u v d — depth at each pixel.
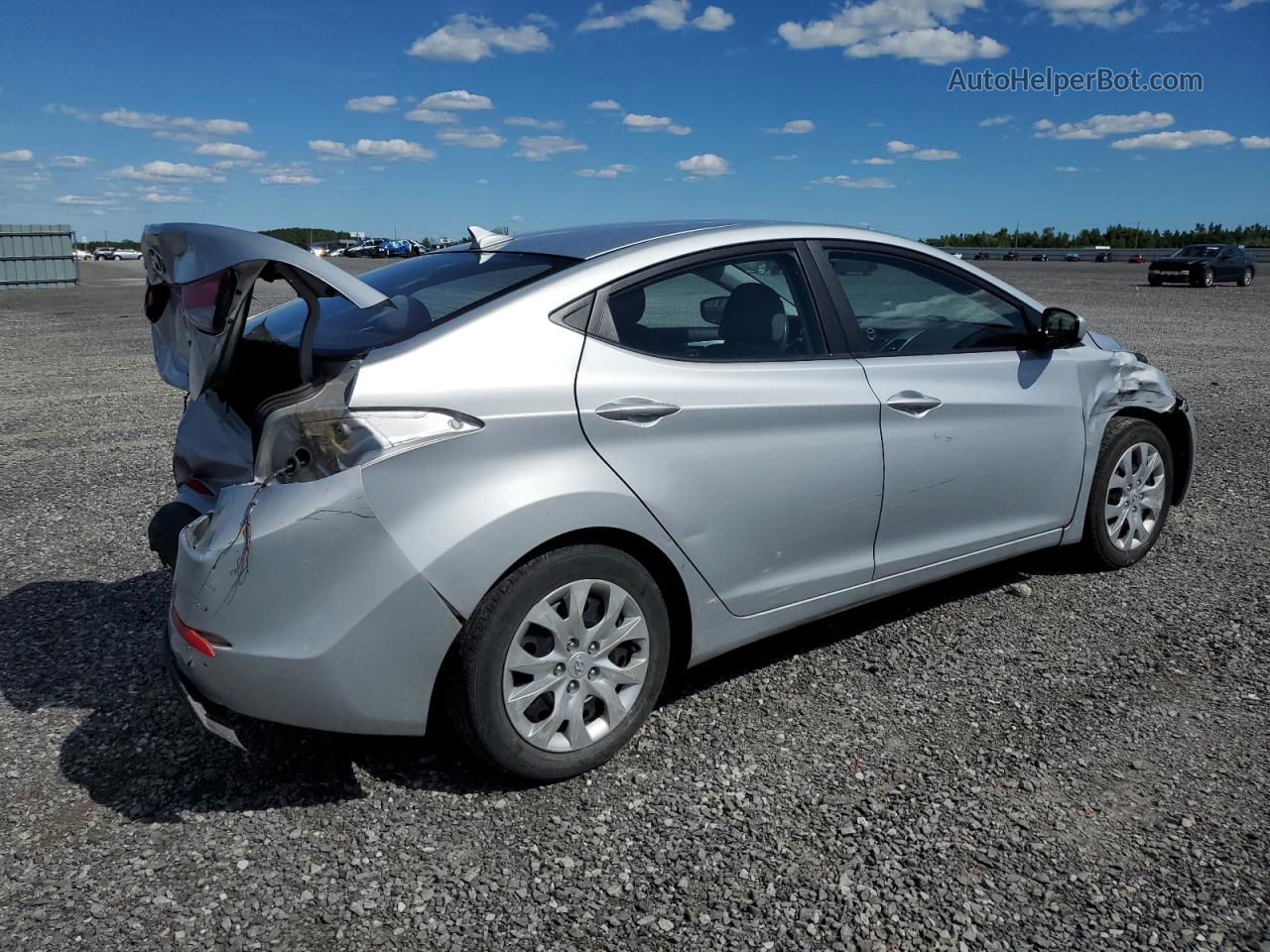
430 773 3.04
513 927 2.37
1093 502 4.44
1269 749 3.11
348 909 2.43
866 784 2.95
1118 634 3.97
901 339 3.75
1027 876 2.53
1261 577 4.54
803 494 3.35
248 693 2.66
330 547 2.59
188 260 2.66
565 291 3.01
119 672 3.71
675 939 2.33
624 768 3.06
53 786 2.96
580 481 2.84
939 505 3.78
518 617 2.78
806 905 2.43
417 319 2.91
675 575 3.15
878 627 4.07
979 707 3.40
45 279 31.98
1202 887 2.48
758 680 3.62
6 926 2.36
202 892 2.49
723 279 3.33
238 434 3.00
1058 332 4.07
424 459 2.65
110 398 9.77
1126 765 3.03
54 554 5.01
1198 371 10.89
